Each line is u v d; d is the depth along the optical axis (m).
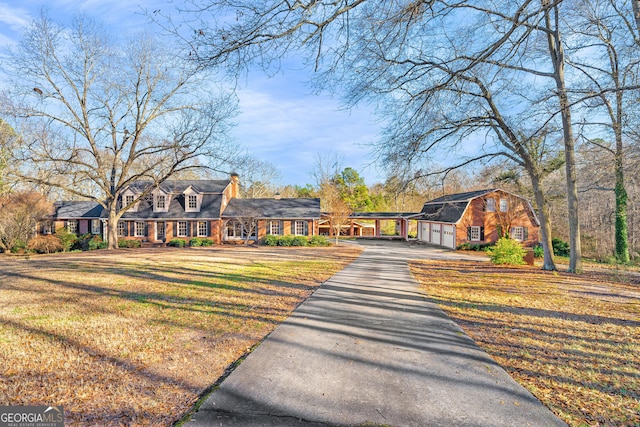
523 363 4.91
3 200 22.55
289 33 4.06
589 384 4.27
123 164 25.09
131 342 5.43
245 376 4.30
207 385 4.08
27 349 5.04
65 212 32.28
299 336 5.90
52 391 3.85
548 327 6.66
